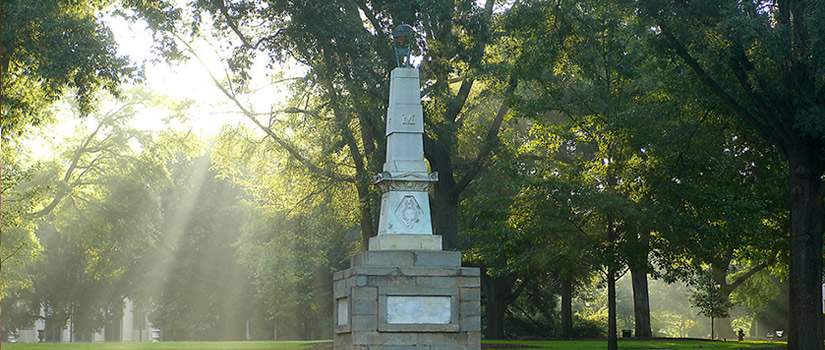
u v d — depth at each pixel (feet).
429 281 61.52
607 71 98.48
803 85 91.66
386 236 64.08
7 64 105.40
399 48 68.59
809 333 92.58
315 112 120.06
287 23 107.96
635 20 99.45
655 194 92.48
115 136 186.09
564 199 90.94
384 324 60.49
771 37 82.58
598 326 208.64
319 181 137.90
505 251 97.91
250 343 141.28
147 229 195.31
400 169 65.46
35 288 231.09
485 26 105.70
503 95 113.39
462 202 149.59
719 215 92.43
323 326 240.53
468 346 61.36
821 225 94.12
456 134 114.11
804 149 93.61
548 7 100.48
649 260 103.76
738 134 108.37
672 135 95.40
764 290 173.99
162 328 270.46
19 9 94.17
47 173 182.91
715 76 92.73
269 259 161.27
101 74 101.19
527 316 199.82
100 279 228.63
